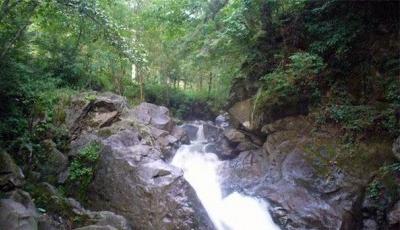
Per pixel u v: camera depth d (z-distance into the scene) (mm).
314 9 11125
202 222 8117
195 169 11586
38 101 10328
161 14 16203
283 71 11570
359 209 8695
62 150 9859
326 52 11422
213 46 13367
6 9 8133
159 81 23047
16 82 9000
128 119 11914
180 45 16406
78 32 13812
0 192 6766
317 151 10047
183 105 23016
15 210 6102
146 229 7848
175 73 23844
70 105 11031
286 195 9297
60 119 10609
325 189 9156
